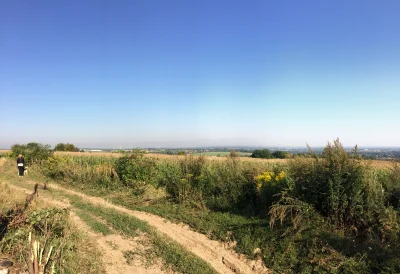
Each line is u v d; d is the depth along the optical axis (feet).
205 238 27.58
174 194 41.55
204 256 24.30
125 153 54.29
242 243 24.88
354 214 23.88
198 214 33.17
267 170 35.94
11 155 96.89
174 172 43.93
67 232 24.91
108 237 27.58
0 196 35.83
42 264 18.33
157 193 42.11
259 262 22.53
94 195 45.88
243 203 34.14
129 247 25.49
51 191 48.24
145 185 45.19
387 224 21.22
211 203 35.24
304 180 27.07
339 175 24.54
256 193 33.19
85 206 38.06
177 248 25.07
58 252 20.67
